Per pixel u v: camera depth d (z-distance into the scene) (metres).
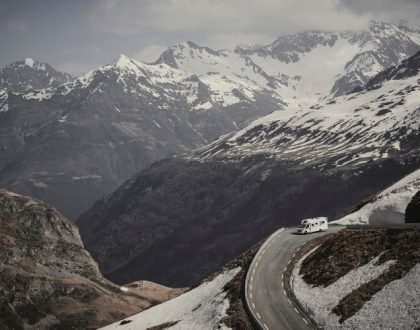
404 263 62.72
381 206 100.88
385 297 59.81
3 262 161.88
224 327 70.88
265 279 80.25
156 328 85.69
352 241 76.06
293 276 78.31
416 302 55.59
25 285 158.25
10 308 148.50
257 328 66.38
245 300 74.88
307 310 67.00
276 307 70.44
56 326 152.38
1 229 173.50
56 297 163.00
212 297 85.94
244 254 99.50
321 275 72.75
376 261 67.00
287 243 93.81
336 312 62.62
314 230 98.69
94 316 160.12
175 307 94.62
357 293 63.38
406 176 113.44
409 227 72.25
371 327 56.84
